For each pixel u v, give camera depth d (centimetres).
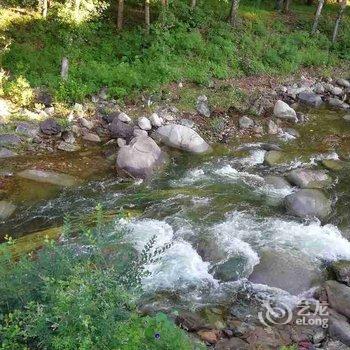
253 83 1683
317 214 909
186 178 1057
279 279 712
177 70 1518
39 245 739
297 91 1697
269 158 1165
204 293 687
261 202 962
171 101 1402
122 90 1354
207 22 1898
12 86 1248
